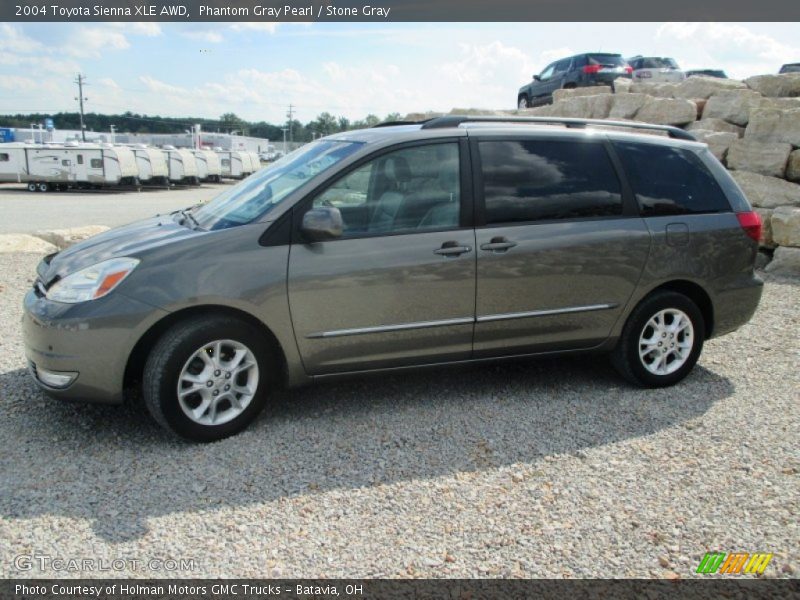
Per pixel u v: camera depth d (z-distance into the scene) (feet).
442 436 12.81
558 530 9.77
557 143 14.55
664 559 9.14
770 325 21.03
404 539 9.46
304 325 12.57
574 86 61.46
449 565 8.90
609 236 14.43
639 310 15.06
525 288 13.93
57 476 10.88
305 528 9.66
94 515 9.80
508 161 14.01
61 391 11.73
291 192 12.69
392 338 13.24
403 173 13.28
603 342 15.05
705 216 15.47
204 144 219.41
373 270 12.78
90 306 11.49
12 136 182.60
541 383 15.84
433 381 15.84
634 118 39.42
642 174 15.11
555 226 14.10
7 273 26.37
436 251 13.16
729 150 32.01
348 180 12.89
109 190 112.16
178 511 9.98
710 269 15.46
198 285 11.79
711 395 15.24
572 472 11.50
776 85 36.32
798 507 10.52
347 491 10.70
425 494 10.67
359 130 14.98
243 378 12.71
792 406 14.60
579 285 14.37
